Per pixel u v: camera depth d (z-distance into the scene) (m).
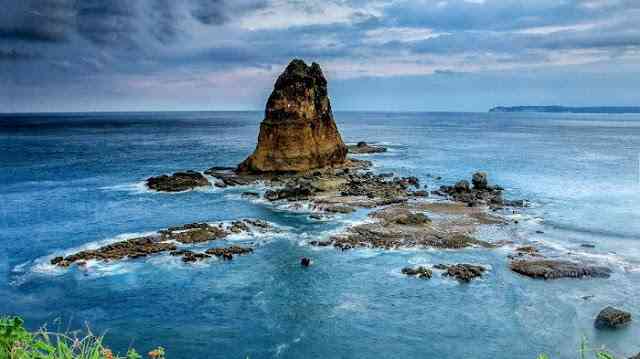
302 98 87.38
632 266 45.09
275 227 57.12
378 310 36.66
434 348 31.53
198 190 79.06
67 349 7.38
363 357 30.56
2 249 50.22
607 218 62.22
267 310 36.72
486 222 59.53
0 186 85.06
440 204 68.56
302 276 42.97
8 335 6.70
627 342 31.94
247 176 87.50
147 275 43.22
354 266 45.25
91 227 58.06
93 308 37.16
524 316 35.56
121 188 82.56
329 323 34.75
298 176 85.69
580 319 35.06
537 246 50.69
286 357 30.58
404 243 51.09
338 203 67.81
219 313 36.31
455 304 37.53
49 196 76.00
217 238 52.91
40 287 40.88
